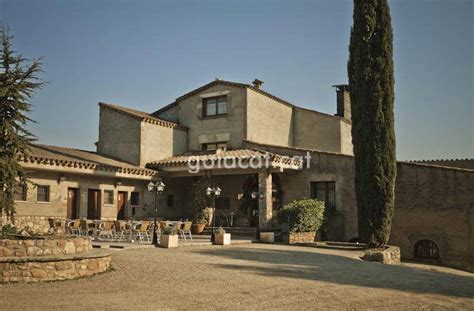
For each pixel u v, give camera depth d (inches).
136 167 912.3
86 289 331.9
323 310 293.6
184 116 1080.2
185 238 733.3
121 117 976.9
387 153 709.3
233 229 901.2
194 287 347.9
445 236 719.7
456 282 434.0
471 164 975.6
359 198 722.2
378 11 736.3
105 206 868.6
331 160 856.9
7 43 499.8
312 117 1106.7
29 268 357.4
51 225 711.1
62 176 791.7
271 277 403.9
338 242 762.8
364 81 728.3
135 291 327.6
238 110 997.2
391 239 768.3
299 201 804.6
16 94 491.2
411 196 757.3
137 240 702.5
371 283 396.8
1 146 493.7
